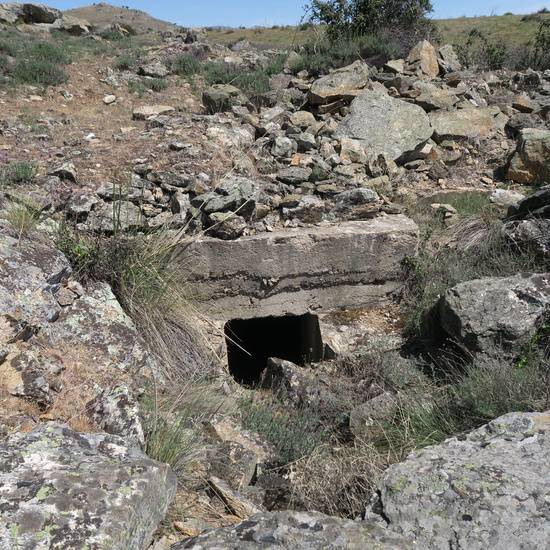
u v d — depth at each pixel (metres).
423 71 9.63
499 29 25.06
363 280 5.65
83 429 2.96
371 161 6.99
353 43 10.80
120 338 3.96
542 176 7.04
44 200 4.96
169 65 11.83
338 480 3.57
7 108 8.34
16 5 19.44
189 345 4.65
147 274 4.72
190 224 5.33
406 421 3.97
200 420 3.88
